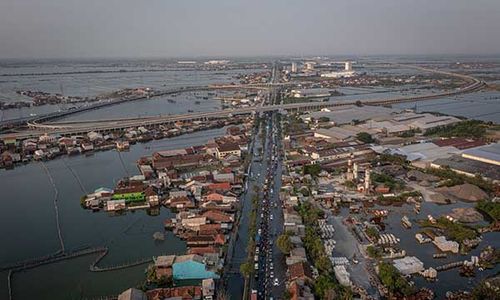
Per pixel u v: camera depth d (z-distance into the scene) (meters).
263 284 78.00
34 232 104.75
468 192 124.25
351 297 71.81
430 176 141.75
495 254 88.00
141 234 103.62
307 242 91.50
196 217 107.31
